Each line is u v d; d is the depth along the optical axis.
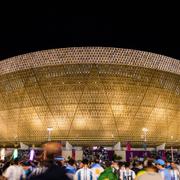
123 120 81.75
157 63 81.50
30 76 82.62
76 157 54.22
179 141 91.81
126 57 78.75
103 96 79.62
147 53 80.69
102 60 77.81
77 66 78.44
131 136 83.44
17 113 87.31
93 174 14.44
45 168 4.89
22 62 83.50
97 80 78.56
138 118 82.69
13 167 13.48
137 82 80.00
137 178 8.62
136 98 81.06
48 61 80.06
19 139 89.69
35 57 81.75
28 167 15.23
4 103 89.50
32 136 87.25
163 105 85.06
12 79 85.56
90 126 81.69
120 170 16.12
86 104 80.31
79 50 78.62
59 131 83.44
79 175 13.15
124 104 80.69
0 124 92.38
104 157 51.88
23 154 50.00
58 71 79.62
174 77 84.94
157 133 86.31
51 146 5.05
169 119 87.25
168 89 84.56
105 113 80.75
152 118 84.31
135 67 79.19
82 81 78.94
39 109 83.75
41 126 84.88
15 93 86.12
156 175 8.38
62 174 4.76
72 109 81.12
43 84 81.56
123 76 78.88
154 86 82.00
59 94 80.88
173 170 14.19
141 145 87.12
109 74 78.38
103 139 82.62
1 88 88.50
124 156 51.75
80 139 82.94
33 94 83.38
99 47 78.62
